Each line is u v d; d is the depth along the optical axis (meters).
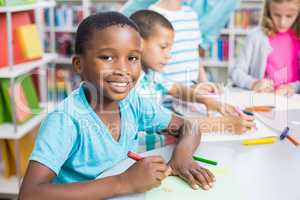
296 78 2.02
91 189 0.78
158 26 1.43
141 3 1.95
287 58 2.01
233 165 0.93
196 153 1.01
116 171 0.91
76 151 0.93
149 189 0.80
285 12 1.92
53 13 3.66
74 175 0.94
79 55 0.93
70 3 3.79
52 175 0.83
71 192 0.77
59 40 3.69
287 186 0.82
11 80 1.97
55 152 0.84
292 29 2.00
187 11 1.87
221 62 3.47
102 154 0.96
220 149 1.04
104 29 0.89
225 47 3.50
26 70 2.06
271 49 2.00
